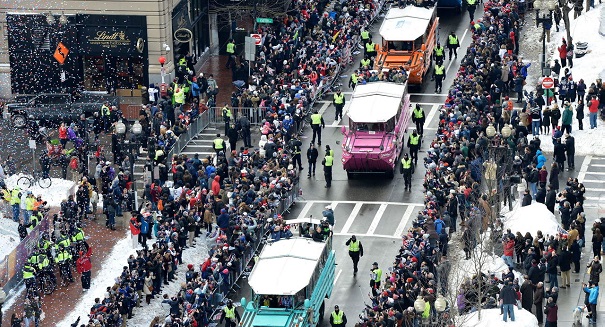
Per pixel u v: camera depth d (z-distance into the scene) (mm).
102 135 166000
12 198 144250
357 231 144500
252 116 167375
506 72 172125
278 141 155500
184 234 138625
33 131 165625
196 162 149875
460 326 114312
